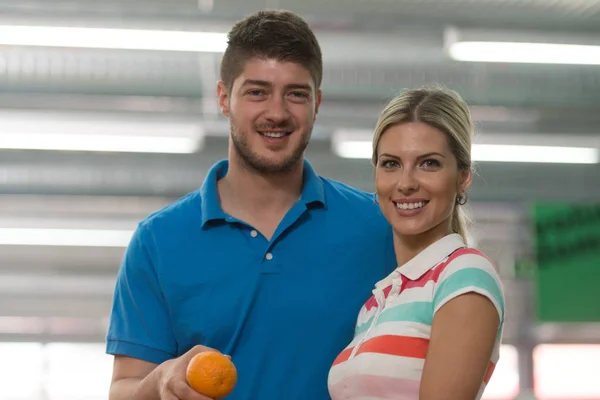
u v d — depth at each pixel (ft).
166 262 7.07
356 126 23.93
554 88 21.22
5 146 23.57
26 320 46.03
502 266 33.27
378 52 19.21
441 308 5.87
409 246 6.62
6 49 19.11
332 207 7.34
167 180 27.14
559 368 41.88
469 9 17.21
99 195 28.12
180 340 7.05
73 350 46.52
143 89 20.85
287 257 7.04
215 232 7.13
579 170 28.58
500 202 31.24
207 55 19.40
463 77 20.59
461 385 5.67
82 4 16.03
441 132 6.37
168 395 5.86
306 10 17.03
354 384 6.13
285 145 6.95
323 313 6.92
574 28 17.76
